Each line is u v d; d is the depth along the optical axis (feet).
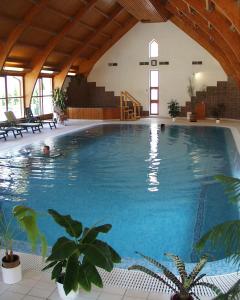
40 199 19.80
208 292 9.38
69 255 7.82
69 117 58.54
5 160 28.86
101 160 29.01
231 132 43.47
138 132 44.62
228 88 55.93
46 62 51.52
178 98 60.13
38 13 37.73
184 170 25.80
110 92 63.16
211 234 7.33
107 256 7.81
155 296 9.25
